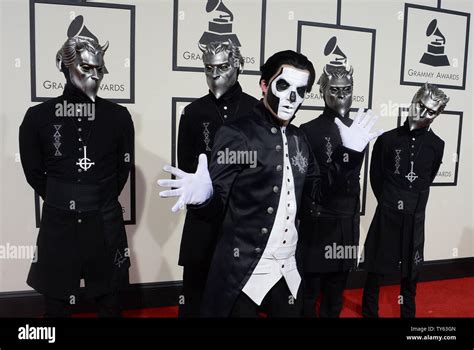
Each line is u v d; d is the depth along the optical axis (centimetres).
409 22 302
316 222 214
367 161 302
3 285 244
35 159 177
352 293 296
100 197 179
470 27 318
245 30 267
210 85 200
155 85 256
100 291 181
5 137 236
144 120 256
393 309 265
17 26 231
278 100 128
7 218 241
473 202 332
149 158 260
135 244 262
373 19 293
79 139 175
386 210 228
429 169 227
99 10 242
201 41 260
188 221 205
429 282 321
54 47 238
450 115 321
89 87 174
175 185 114
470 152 330
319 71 284
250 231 128
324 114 225
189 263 203
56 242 174
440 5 308
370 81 297
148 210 263
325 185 132
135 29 249
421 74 310
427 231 324
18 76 234
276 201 128
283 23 273
